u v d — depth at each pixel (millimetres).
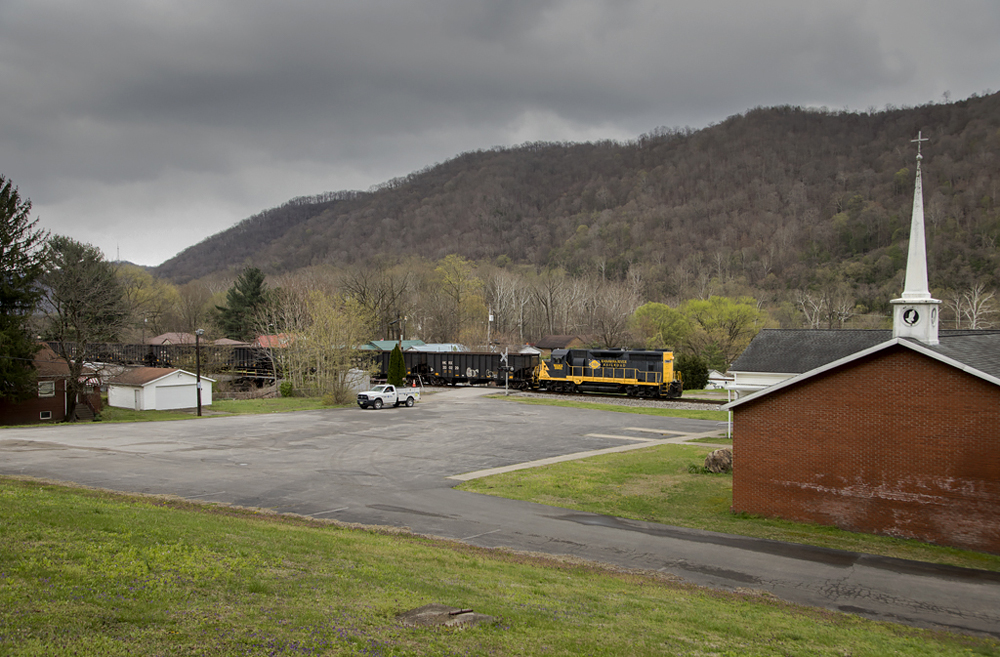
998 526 17141
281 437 36500
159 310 102000
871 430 19078
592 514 21000
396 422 43531
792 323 98438
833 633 11227
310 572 11820
